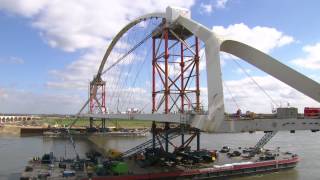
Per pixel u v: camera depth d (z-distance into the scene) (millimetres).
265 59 46031
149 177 56094
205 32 49000
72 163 65375
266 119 40531
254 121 40531
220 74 42844
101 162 64250
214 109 42938
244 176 64938
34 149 104188
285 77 44500
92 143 125562
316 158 85000
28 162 71438
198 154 68312
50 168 61625
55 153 94500
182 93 69250
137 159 69438
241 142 125625
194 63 69438
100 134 157750
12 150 100938
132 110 76938
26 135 162375
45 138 144875
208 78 44938
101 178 53750
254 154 78438
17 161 78500
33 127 177125
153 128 71125
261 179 62688
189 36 70562
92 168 60688
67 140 136875
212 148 102688
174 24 66125
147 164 63156
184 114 51531
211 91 43938
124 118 76875
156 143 78062
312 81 41406
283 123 40531
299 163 78125
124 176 54812
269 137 84188
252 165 66188
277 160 69750
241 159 72062
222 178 62312
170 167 62406
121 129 173625
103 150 102438
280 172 68688
